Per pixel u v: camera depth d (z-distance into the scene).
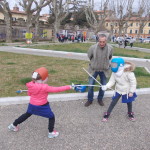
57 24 33.09
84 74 7.87
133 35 82.81
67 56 13.85
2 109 4.43
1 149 3.07
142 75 8.26
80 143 3.31
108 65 4.64
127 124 4.03
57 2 32.84
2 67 8.59
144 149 3.21
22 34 37.12
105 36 4.30
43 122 3.93
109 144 3.31
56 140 3.37
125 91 3.98
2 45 22.12
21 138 3.38
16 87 5.73
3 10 27.67
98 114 4.44
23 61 10.52
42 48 17.77
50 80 6.68
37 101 3.23
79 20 58.69
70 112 4.47
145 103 5.25
